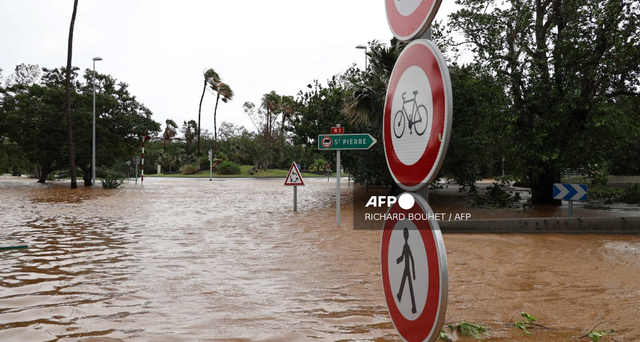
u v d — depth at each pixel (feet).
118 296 15.40
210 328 12.23
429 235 4.39
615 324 12.81
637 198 55.42
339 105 61.77
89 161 106.63
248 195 71.05
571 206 32.83
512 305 14.64
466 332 11.75
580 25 47.26
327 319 13.05
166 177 175.22
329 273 19.03
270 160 226.99
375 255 23.00
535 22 51.08
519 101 50.78
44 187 92.94
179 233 30.58
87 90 116.37
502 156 56.49
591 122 45.24
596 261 21.97
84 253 23.29
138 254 23.12
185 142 279.28
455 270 19.94
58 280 17.60
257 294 15.78
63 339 11.37
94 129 97.66
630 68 44.65
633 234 30.22
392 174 5.30
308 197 67.05
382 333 11.85
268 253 23.53
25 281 17.40
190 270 19.54
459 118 52.60
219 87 206.39
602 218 30.48
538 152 47.47
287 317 13.23
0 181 124.06
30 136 102.22
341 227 33.81
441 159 4.02
